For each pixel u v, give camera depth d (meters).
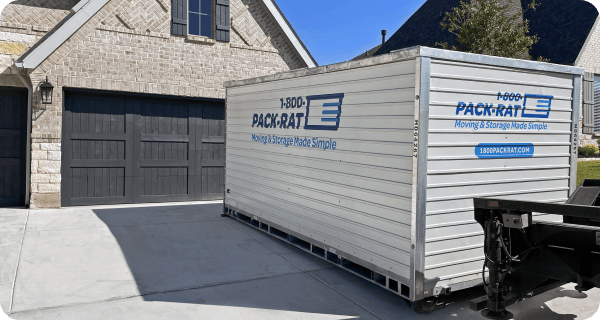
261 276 5.14
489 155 4.40
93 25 8.98
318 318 4.00
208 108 10.66
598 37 12.23
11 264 5.21
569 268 3.48
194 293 4.52
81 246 6.11
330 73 5.26
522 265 3.78
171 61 9.93
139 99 9.77
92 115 9.29
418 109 3.85
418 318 4.07
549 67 4.76
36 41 8.86
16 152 8.96
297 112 6.00
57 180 8.80
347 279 5.15
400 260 4.16
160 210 9.09
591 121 11.85
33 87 8.48
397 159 4.17
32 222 7.47
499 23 11.89
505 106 4.49
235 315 4.00
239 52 10.83
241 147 7.86
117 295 4.38
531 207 3.37
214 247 6.35
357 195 4.79
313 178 5.63
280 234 6.77
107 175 9.52
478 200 3.78
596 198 4.22
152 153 9.98
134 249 6.07
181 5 9.99
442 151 4.06
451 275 4.20
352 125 4.86
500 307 3.75
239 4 10.79
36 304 4.08
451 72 4.05
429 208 4.02
